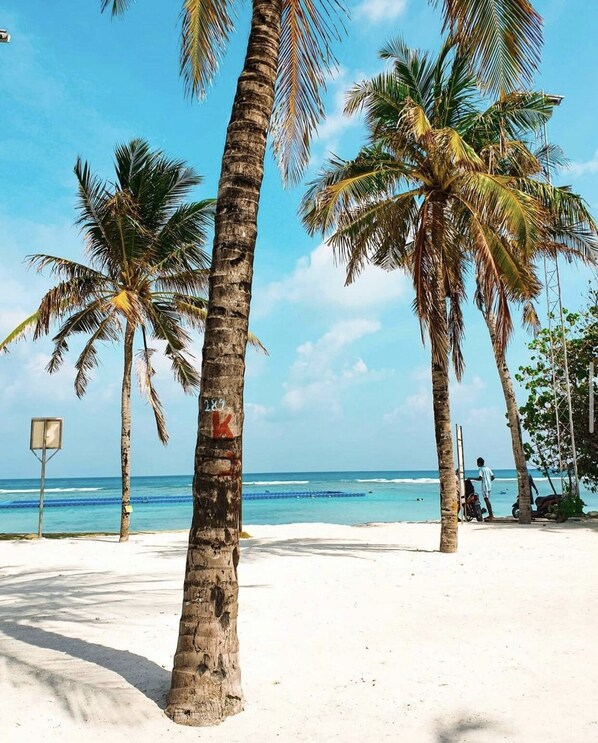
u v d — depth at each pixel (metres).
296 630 6.38
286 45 6.70
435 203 12.49
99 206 16.39
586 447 22.66
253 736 3.94
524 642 5.75
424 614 6.98
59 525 27.56
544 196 13.96
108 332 18.73
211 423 4.54
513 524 19.70
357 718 4.18
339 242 13.62
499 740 3.77
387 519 28.45
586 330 22.62
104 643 5.93
